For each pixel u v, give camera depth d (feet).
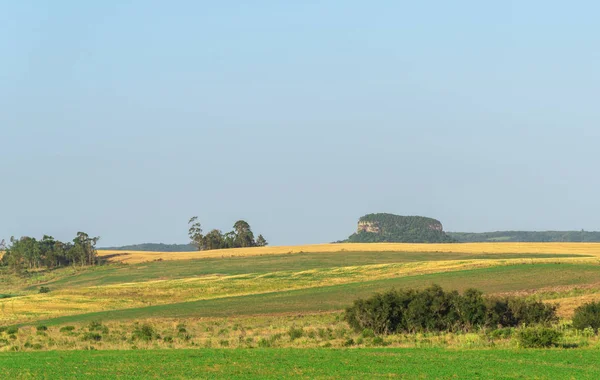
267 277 424.87
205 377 131.03
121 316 286.25
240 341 198.70
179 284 405.80
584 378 127.44
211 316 278.46
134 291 381.60
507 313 217.15
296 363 146.41
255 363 147.13
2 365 149.59
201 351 169.68
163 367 143.54
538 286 309.83
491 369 137.18
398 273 395.75
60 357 162.20
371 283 358.64
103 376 133.39
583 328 197.98
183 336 218.18
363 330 210.38
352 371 136.05
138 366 145.07
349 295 321.93
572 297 272.31
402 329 215.51
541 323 212.64
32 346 197.57
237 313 284.20
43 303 342.03
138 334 219.82
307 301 310.65
